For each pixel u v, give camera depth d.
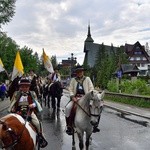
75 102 10.30
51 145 12.20
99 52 115.00
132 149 11.70
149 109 25.84
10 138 6.69
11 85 14.69
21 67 14.91
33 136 7.40
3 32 54.84
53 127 16.39
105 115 22.05
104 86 54.88
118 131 15.48
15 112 7.94
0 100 38.22
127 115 22.16
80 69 10.54
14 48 73.75
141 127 16.77
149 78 59.91
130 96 30.84
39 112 8.19
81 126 9.99
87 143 10.30
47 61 22.45
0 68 16.17
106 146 12.11
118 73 37.22
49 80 24.70
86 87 10.52
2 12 51.16
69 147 11.87
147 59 125.06
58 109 23.48
